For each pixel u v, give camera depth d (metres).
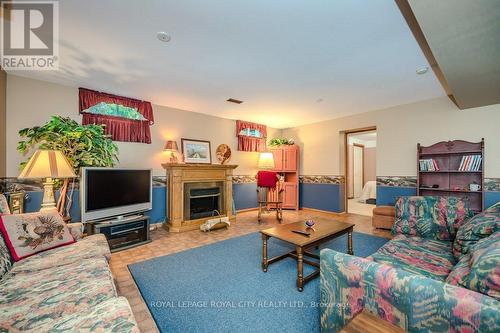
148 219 3.24
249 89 3.45
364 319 0.93
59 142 2.62
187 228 3.87
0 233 1.53
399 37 2.09
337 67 2.71
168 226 3.88
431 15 1.38
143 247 3.02
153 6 1.70
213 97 3.83
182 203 3.88
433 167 3.79
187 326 1.51
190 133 4.66
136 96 3.77
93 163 2.91
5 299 1.12
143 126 3.98
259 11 1.75
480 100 3.10
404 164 4.22
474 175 3.55
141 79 3.07
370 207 6.24
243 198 5.62
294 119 5.43
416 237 2.15
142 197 3.35
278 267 2.40
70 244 1.82
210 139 4.98
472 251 1.17
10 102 2.90
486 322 0.75
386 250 1.80
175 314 1.64
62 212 2.72
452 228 2.07
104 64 2.64
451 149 3.66
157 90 3.50
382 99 3.94
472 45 1.69
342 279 1.17
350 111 4.71
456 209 2.14
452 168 3.73
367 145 8.76
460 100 3.11
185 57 2.47
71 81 3.15
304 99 3.93
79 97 3.34
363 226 4.16
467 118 3.59
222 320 1.57
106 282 1.30
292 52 2.36
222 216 4.29
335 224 2.67
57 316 1.00
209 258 2.64
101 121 3.52
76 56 2.47
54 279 1.31
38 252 1.64
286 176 6.18
